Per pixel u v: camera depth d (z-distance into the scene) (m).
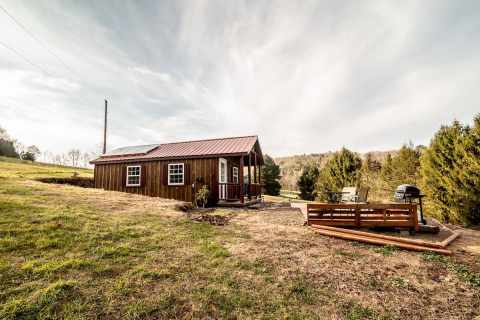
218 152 11.62
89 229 4.58
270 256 4.18
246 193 13.59
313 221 6.79
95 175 14.52
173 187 12.28
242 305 2.63
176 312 2.42
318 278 3.43
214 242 4.76
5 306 2.21
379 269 3.88
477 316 2.65
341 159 18.03
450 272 3.83
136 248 4.03
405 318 2.57
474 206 9.19
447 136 10.49
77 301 2.43
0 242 3.47
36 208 5.32
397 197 7.12
